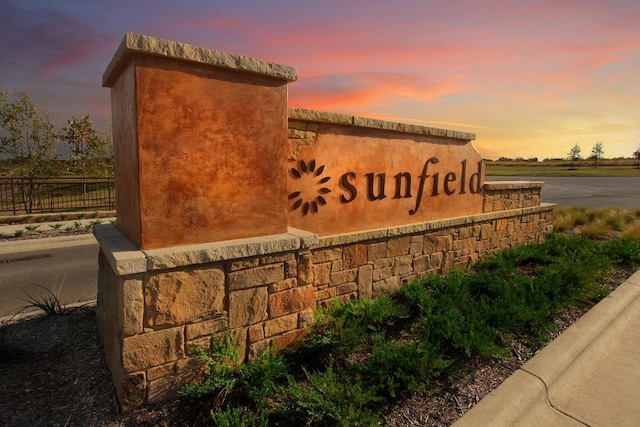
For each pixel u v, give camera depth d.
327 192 4.02
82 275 6.22
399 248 4.72
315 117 3.76
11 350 3.01
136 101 2.38
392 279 4.68
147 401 2.46
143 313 2.39
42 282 5.82
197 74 2.60
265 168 2.99
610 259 5.85
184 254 2.46
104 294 3.15
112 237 2.95
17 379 2.73
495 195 6.38
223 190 2.79
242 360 2.84
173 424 2.30
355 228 4.32
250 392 2.44
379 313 3.63
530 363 3.10
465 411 2.54
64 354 3.11
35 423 2.29
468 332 3.30
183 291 2.52
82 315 3.98
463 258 5.72
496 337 3.48
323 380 2.56
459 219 5.48
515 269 5.32
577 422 2.61
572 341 3.47
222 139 2.75
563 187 23.59
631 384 3.07
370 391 2.46
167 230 2.57
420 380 2.75
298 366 2.96
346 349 3.07
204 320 2.63
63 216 11.50
